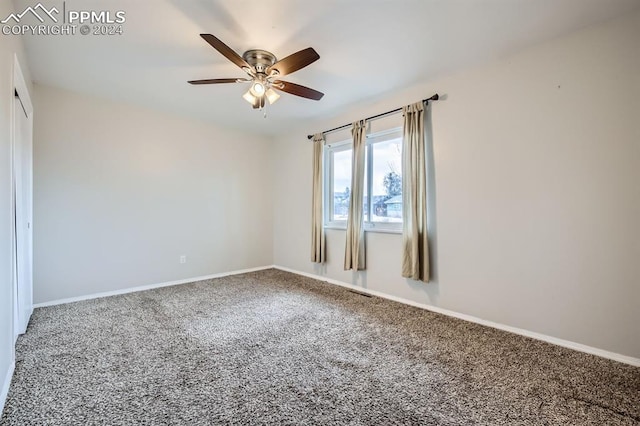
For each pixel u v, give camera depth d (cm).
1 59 161
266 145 510
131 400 157
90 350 212
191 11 192
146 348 216
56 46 233
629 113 196
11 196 182
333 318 280
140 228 374
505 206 252
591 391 168
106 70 273
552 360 202
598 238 208
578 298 216
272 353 211
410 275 308
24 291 246
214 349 216
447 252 290
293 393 165
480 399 161
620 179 199
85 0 181
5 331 166
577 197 216
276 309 304
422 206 299
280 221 506
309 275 451
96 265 342
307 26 208
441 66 267
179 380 176
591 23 206
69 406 152
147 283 381
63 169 319
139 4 185
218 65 263
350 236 367
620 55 199
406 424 142
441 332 249
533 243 237
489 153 261
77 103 327
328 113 394
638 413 150
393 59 254
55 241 315
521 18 200
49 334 238
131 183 366
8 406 151
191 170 420
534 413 150
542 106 231
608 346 204
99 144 342
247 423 142
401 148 331
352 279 387
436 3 186
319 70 274
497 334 245
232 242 466
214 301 329
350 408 153
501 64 253
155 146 386
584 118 213
